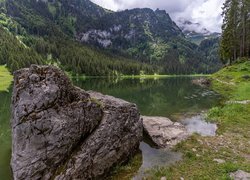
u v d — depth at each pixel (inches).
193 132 938.7
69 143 561.9
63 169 538.3
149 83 4269.2
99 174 601.6
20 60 6338.6
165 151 765.9
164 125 932.6
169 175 610.9
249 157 710.5
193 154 730.2
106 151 624.1
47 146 532.7
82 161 563.2
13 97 584.4
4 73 5516.7
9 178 614.9
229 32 3457.2
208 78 3412.9
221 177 582.6
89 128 613.3
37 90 542.6
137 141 754.2
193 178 593.0
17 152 520.4
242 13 3321.9
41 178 521.7
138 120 773.3
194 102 1720.0
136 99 1951.3
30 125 522.0
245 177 582.9
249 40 3442.4
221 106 1456.7
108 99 753.0
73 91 602.5
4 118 1263.5
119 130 676.7
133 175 625.0
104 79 6279.5
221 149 768.3
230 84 2380.7
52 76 568.4
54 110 553.0
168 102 1768.0
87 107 611.5
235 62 3314.5
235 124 1029.8
